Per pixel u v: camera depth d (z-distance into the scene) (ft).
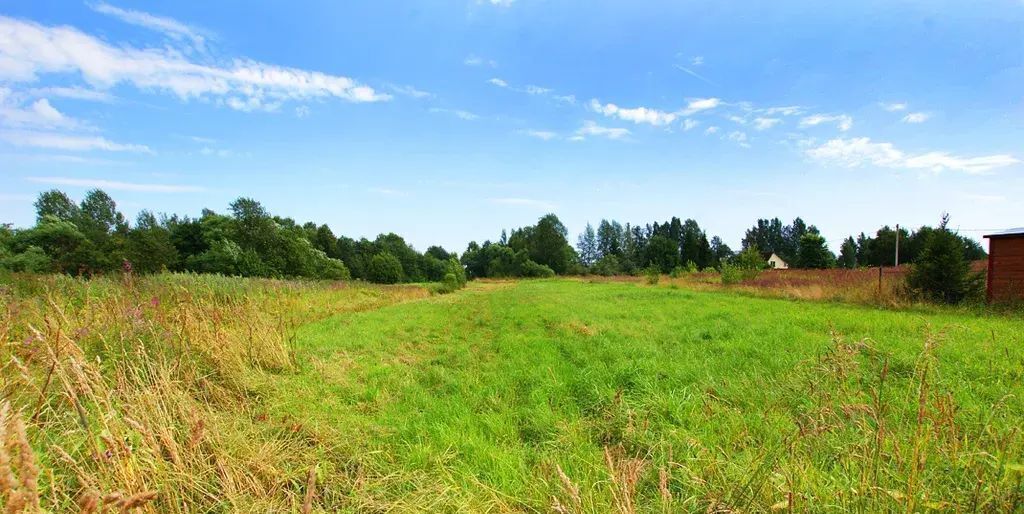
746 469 9.27
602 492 9.37
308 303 48.01
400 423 13.97
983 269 41.96
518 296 73.82
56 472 8.31
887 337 24.02
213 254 119.75
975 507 6.70
